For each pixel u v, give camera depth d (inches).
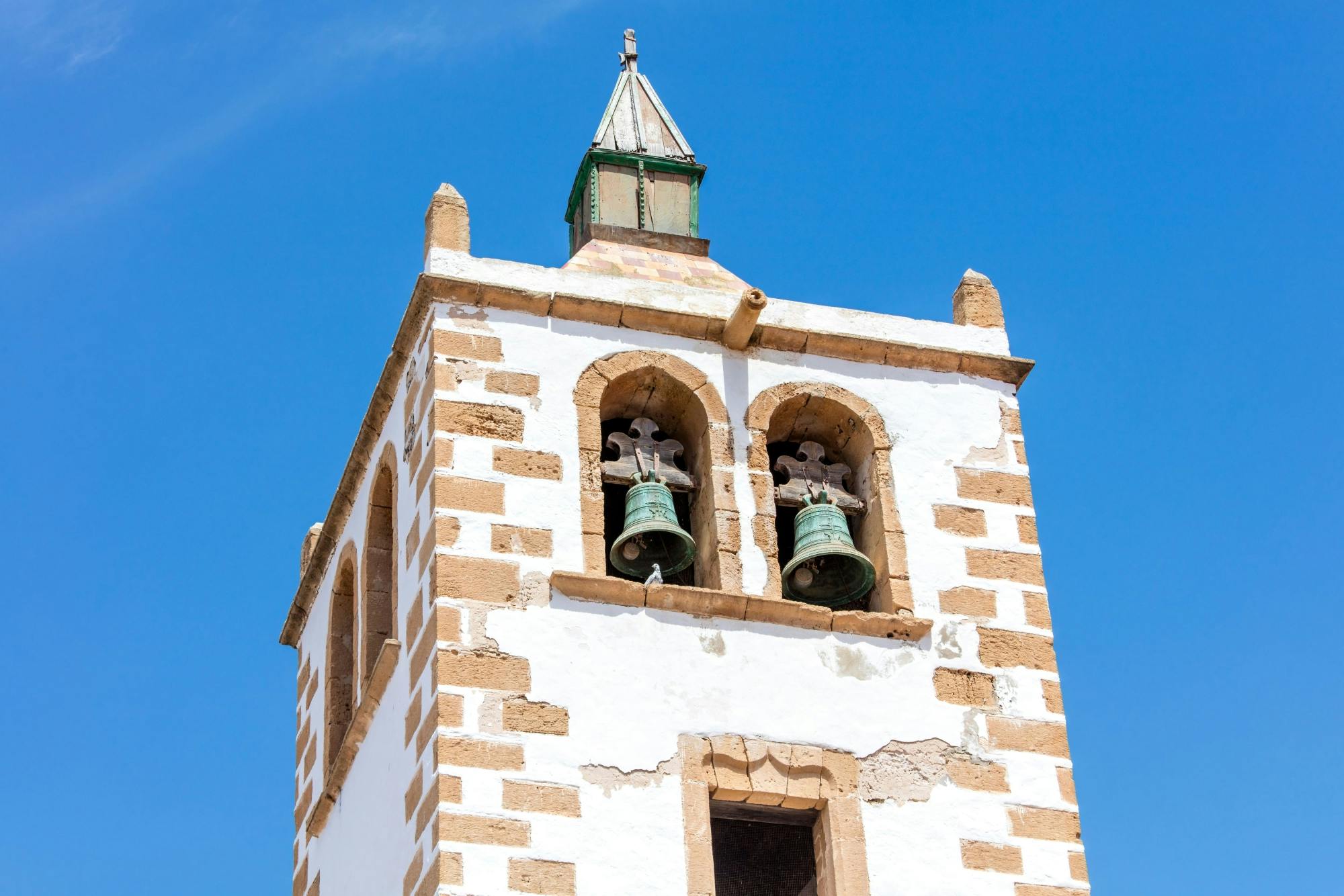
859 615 1407.5
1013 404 1530.5
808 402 1494.8
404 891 1314.0
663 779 1325.0
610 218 1621.6
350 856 1437.0
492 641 1343.5
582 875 1283.2
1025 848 1358.3
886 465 1480.1
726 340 1494.8
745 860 1443.2
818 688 1379.2
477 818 1285.7
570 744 1321.4
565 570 1374.3
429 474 1405.0
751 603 1390.3
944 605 1433.3
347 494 1588.3
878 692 1389.0
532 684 1334.9
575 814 1301.7
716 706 1357.0
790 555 1492.4
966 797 1366.9
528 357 1450.5
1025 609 1444.4
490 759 1305.4
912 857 1339.8
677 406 1485.0
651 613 1376.7
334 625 1590.8
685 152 1664.6
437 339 1444.4
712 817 1363.2
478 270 1475.1
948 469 1489.9
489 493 1395.2
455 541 1371.8
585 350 1464.1
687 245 1621.6
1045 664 1425.9
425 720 1331.2
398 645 1405.0
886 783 1360.7
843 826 1339.8
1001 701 1405.0
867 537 1471.5
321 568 1643.7
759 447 1462.8
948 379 1528.1
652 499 1419.8
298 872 1562.5
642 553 1421.0
